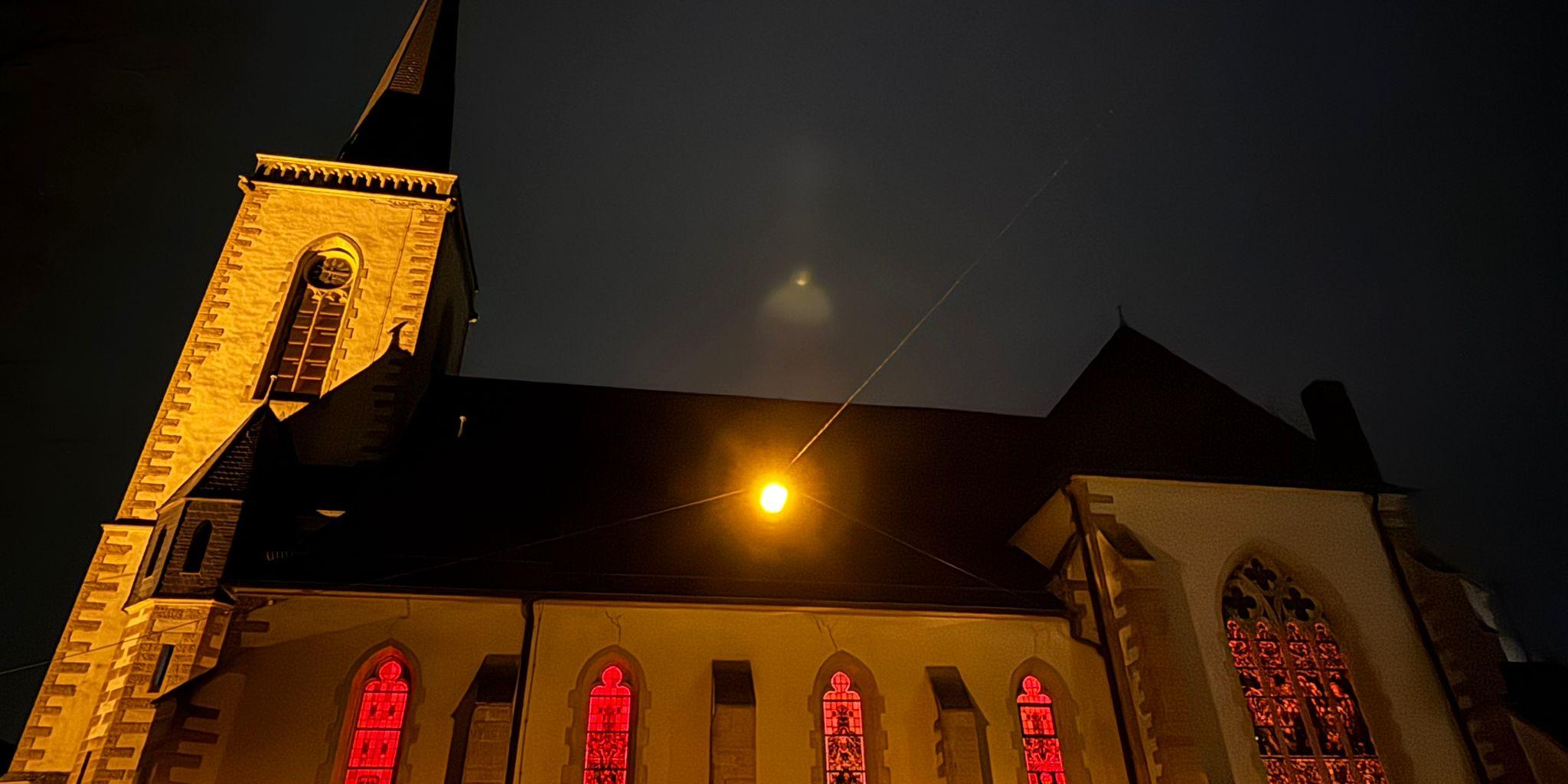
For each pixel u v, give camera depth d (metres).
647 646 18.67
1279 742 19.27
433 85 33.50
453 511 21.03
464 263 32.41
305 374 24.92
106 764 15.73
